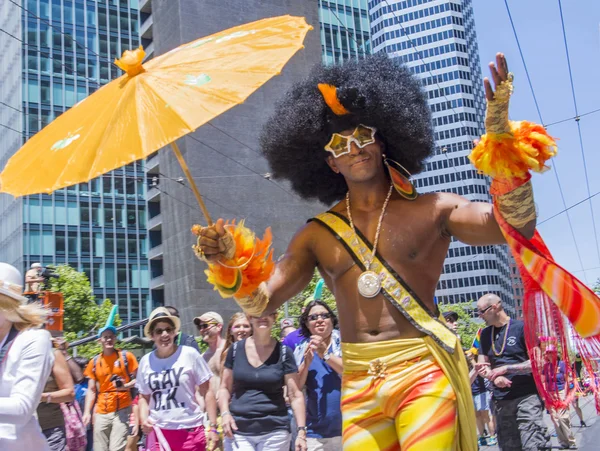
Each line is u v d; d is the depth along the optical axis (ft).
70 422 18.53
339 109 9.81
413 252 9.06
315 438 19.74
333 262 9.39
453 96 360.28
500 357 21.12
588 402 51.57
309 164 11.22
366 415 8.87
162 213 146.72
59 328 21.77
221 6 144.97
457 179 345.51
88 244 172.86
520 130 7.67
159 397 19.98
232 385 19.26
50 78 167.12
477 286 368.68
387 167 10.07
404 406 8.57
